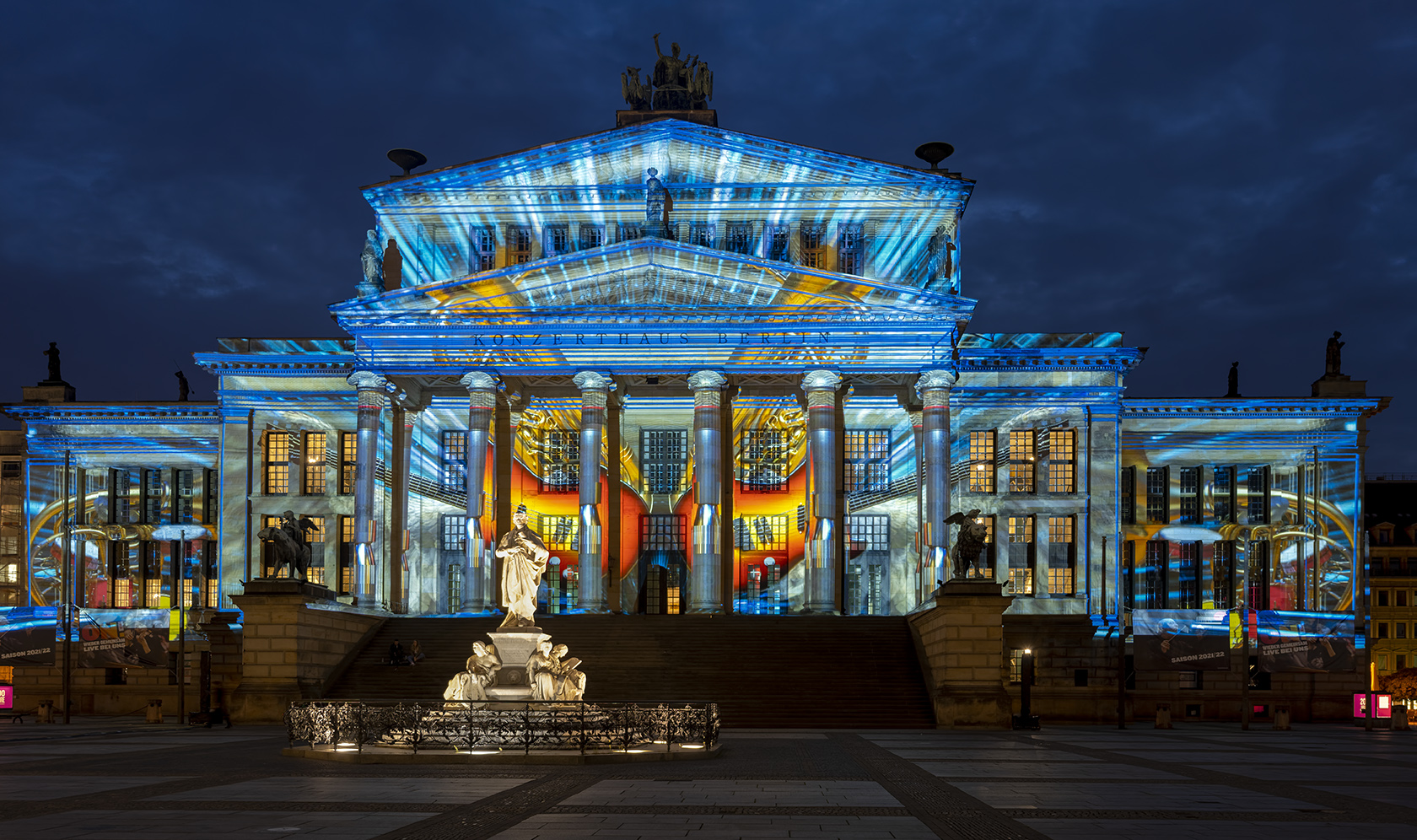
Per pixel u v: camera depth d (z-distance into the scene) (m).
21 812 21.48
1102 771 30.33
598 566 65.25
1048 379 73.31
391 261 72.25
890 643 57.06
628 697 50.97
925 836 18.70
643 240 65.50
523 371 66.69
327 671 55.09
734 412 78.12
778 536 77.00
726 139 71.62
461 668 55.00
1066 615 69.69
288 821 20.00
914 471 76.38
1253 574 75.25
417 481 75.00
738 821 20.19
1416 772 31.73
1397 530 119.69
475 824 19.62
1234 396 77.00
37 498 78.38
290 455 74.69
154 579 77.75
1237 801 23.97
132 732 48.09
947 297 64.56
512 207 72.81
